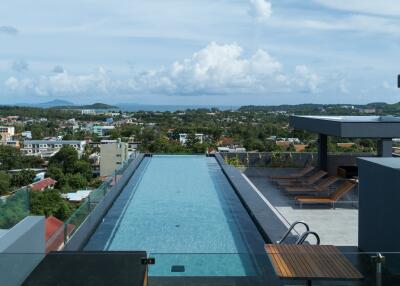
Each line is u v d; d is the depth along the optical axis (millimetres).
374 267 5074
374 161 7465
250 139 71938
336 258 5133
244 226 9250
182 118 139625
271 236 7707
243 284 5219
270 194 13133
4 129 136875
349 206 11578
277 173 16375
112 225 9305
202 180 14734
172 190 13148
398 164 7047
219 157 18312
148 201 11680
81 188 60875
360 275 5078
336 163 15094
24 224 5734
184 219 9867
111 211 10539
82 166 72000
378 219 7156
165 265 5180
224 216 10125
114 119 184750
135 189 13297
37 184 56812
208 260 5242
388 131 11492
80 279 4781
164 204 11344
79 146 101812
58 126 157125
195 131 90625
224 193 12750
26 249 5418
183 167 17453
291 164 16531
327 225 9852
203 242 8172
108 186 11164
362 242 7883
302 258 5168
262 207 10023
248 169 16516
